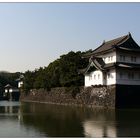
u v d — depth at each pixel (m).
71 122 34.38
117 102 55.88
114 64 56.56
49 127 30.19
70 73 73.62
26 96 109.81
